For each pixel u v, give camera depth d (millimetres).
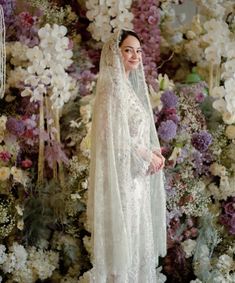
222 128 3270
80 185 2994
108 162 2381
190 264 3223
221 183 3229
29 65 3012
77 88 3201
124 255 2387
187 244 3166
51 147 2994
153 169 2617
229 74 3342
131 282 2553
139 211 2588
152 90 3209
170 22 3732
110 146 2369
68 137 3098
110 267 2402
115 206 2369
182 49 3721
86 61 3406
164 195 2840
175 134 3096
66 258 3018
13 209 2889
